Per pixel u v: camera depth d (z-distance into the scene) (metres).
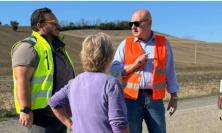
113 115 3.61
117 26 148.62
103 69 3.76
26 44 4.88
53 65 4.98
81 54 3.78
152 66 5.85
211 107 16.69
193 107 16.84
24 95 4.71
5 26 83.62
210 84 29.25
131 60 5.87
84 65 3.78
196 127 11.73
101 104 3.65
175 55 82.56
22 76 4.76
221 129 11.47
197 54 87.38
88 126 3.67
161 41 5.97
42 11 5.11
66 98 3.97
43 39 5.00
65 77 5.09
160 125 5.84
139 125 5.87
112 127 3.62
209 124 12.23
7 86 22.23
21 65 4.79
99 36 3.73
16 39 73.38
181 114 14.27
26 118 4.68
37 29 5.11
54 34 5.18
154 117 5.83
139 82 5.81
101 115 3.65
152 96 5.81
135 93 5.80
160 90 5.85
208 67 58.62
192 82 29.70
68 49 71.06
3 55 55.78
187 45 102.25
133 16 5.95
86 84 3.73
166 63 5.96
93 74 3.75
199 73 41.12
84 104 3.69
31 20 5.15
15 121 12.83
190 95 23.42
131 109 5.83
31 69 4.82
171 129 11.38
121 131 3.62
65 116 4.05
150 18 5.94
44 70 4.90
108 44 3.74
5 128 11.65
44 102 4.88
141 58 5.75
